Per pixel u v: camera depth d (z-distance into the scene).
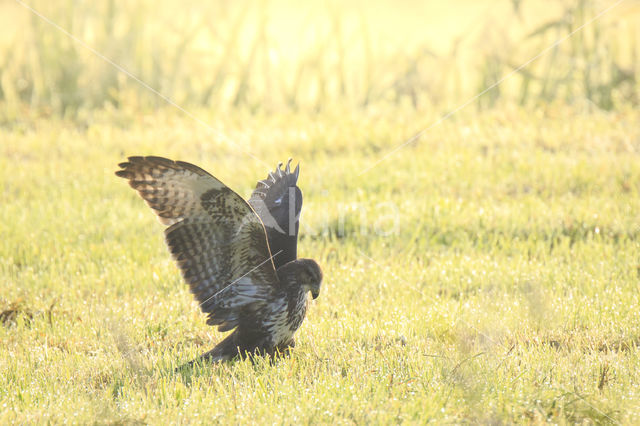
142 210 15.24
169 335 9.72
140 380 7.99
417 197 15.16
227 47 25.80
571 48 23.91
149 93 24.80
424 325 9.76
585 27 23.83
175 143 19.84
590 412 6.96
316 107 25.06
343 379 7.85
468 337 9.00
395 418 6.89
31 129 22.31
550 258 12.21
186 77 25.53
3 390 7.83
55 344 9.45
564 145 18.02
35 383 8.04
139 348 9.25
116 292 11.39
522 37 24.34
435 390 7.50
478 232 13.26
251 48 25.80
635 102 22.50
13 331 9.89
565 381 7.88
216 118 22.55
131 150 19.33
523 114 20.97
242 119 22.44
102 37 25.44
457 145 18.39
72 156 19.20
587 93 23.41
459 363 7.88
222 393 7.59
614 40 23.86
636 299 10.19
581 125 19.30
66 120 23.08
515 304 10.19
